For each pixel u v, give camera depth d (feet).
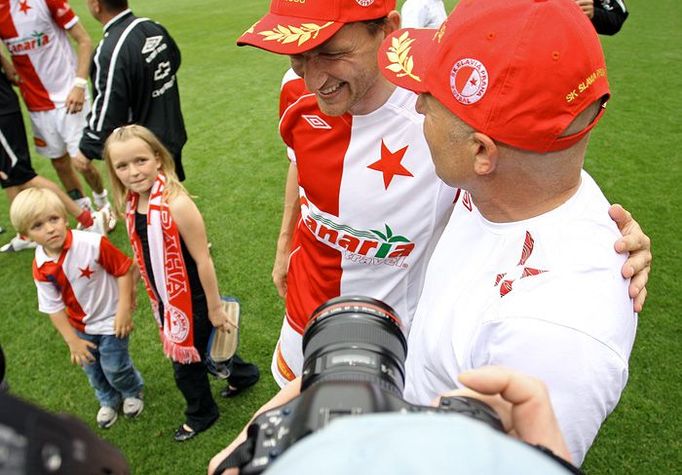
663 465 8.30
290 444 2.23
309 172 6.11
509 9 3.31
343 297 3.51
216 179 16.81
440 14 13.87
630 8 32.86
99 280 8.68
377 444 1.49
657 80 22.03
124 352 9.16
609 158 16.52
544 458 1.60
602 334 3.19
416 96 5.52
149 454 9.06
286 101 6.25
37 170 18.48
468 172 3.68
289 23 4.91
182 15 38.04
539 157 3.41
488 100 3.36
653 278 11.78
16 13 13.37
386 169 5.72
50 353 11.22
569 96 3.26
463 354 3.72
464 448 1.47
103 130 11.63
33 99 14.32
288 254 8.04
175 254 7.64
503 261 3.74
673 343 10.29
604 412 3.29
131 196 7.93
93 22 35.58
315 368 2.97
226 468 2.49
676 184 15.07
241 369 9.70
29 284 13.19
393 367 3.01
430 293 4.35
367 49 5.05
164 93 12.06
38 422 1.53
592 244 3.49
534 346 3.24
